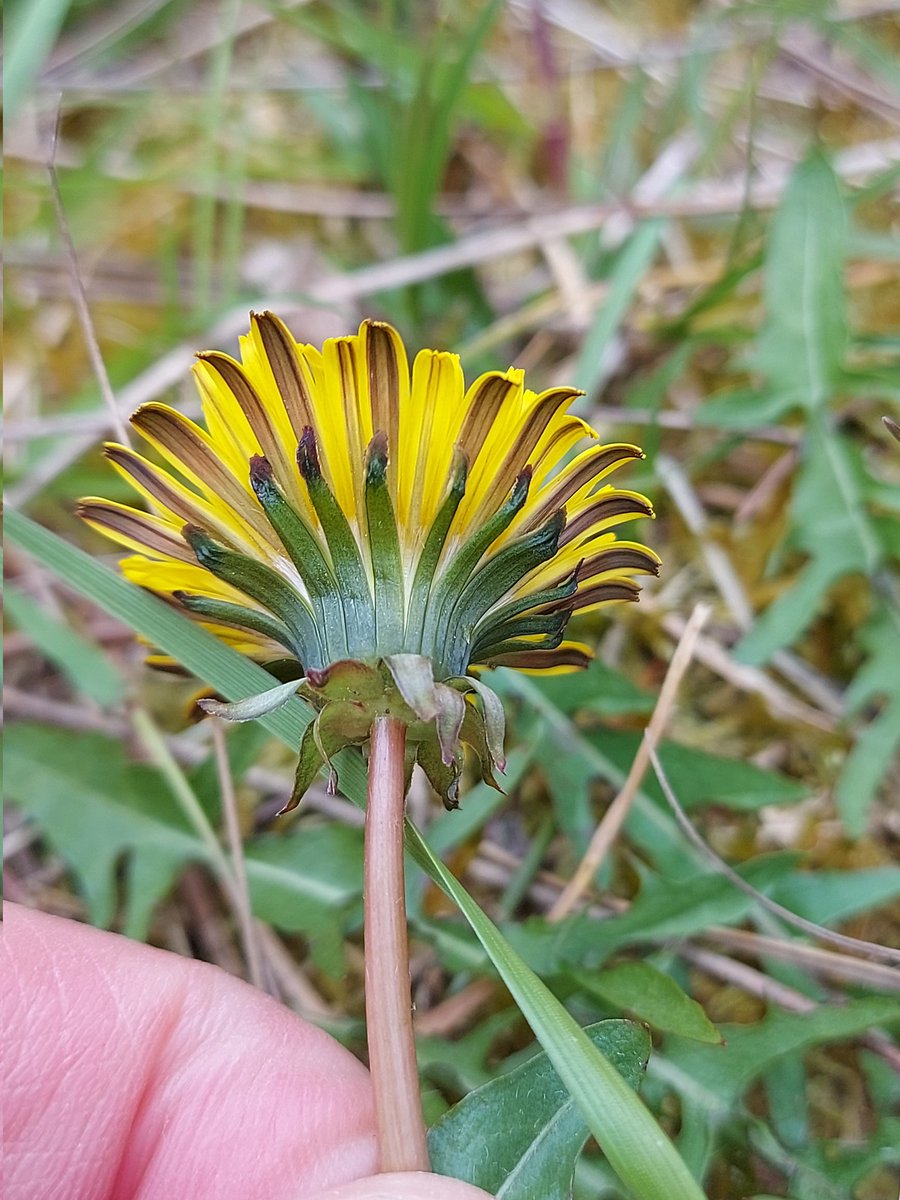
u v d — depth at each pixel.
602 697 0.08
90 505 0.06
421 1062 0.07
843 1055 0.08
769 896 0.08
